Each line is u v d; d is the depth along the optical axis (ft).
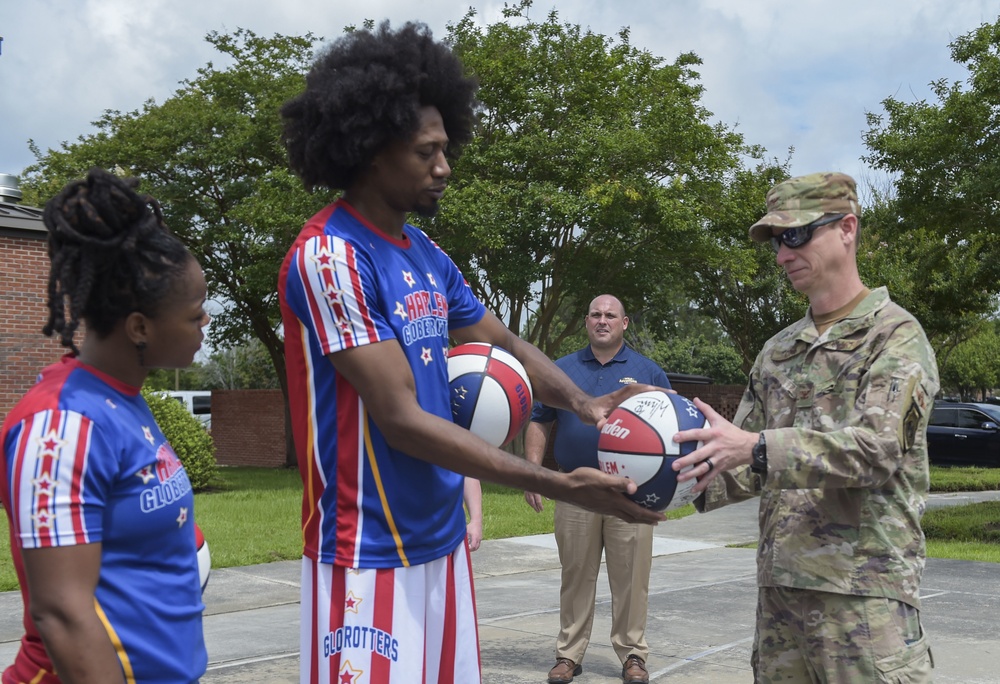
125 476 6.67
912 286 80.59
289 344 8.61
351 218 8.54
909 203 50.67
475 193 56.03
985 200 47.57
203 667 7.36
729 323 96.17
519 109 60.29
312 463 8.55
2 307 44.34
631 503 8.54
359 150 8.35
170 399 56.03
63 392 6.54
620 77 61.98
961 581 27.32
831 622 8.95
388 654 8.29
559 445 17.54
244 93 74.28
